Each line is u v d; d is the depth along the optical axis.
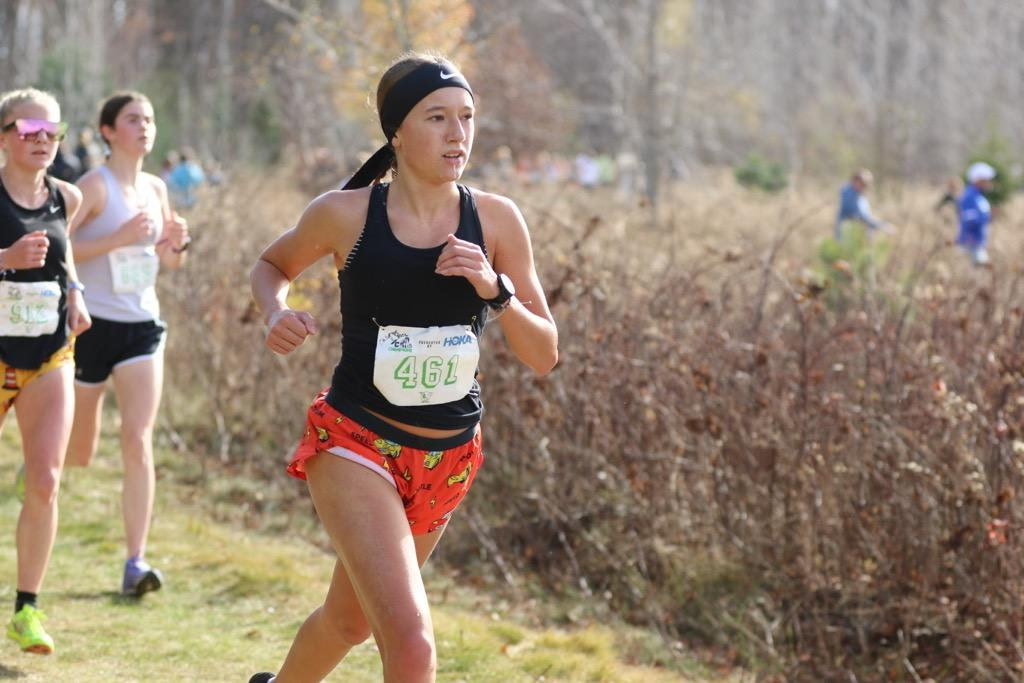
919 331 16.55
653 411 17.16
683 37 77.94
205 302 23.28
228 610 14.60
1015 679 13.63
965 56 96.06
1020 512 14.20
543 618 15.86
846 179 84.06
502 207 9.10
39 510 12.08
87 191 14.48
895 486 15.02
